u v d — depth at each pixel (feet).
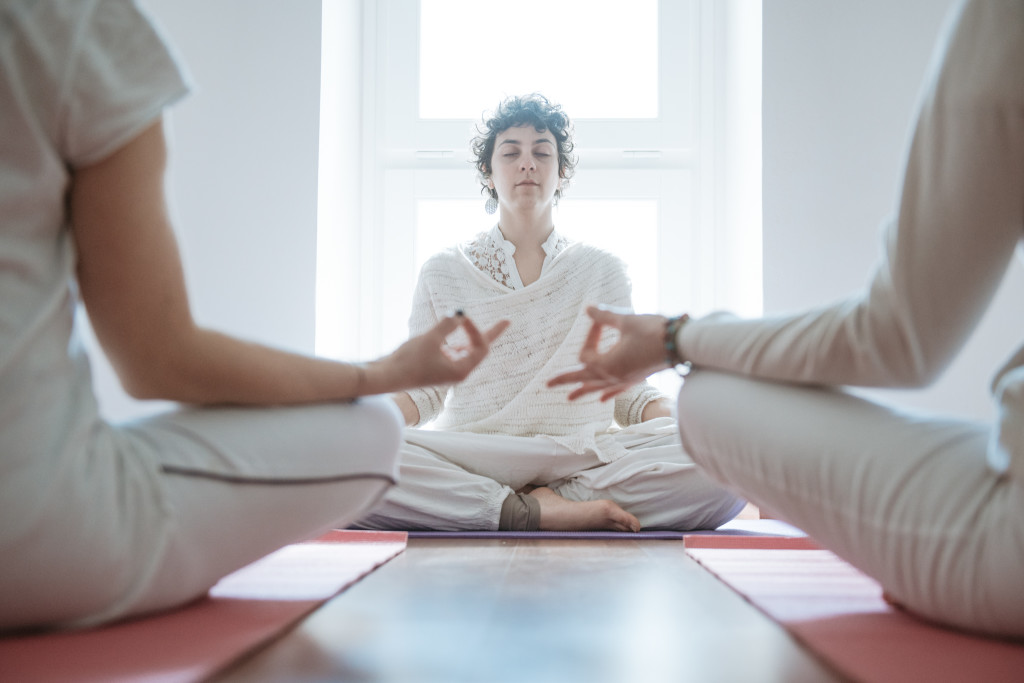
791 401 3.11
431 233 11.86
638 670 2.47
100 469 2.72
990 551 2.56
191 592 3.13
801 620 3.11
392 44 11.86
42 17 2.56
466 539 6.25
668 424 7.59
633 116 11.82
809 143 10.27
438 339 3.55
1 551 2.52
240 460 3.05
